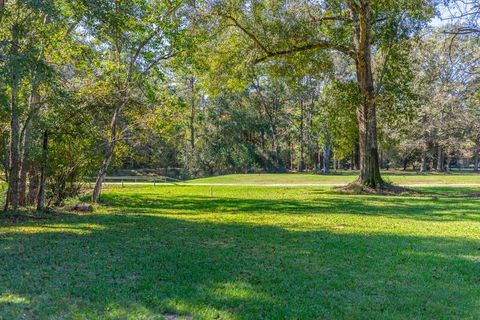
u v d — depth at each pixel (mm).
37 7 10195
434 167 60438
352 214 13422
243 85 22281
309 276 5832
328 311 4539
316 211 14305
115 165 19438
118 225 10602
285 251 7426
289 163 58250
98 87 15312
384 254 7246
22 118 12984
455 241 8531
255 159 50031
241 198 19609
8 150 13188
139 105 17328
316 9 20031
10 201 12445
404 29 19500
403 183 29078
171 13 16797
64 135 14281
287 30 19609
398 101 21297
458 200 18281
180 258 6797
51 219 11836
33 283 5355
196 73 19234
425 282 5633
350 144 25500
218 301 4777
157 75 16922
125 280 5551
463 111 28328
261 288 5262
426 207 15523
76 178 15938
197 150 48219
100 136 16422
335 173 47906
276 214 13383
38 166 14156
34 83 10625
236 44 20625
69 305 4594
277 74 22156
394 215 13172
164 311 4492
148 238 8688
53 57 13641
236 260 6695
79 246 7773
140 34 15805
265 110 53500
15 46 10336
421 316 4441
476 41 21797
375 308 4652
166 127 17922
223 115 49281
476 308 4684
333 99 23484
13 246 7734
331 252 7355
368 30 20688
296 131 53844
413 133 35562
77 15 12109
